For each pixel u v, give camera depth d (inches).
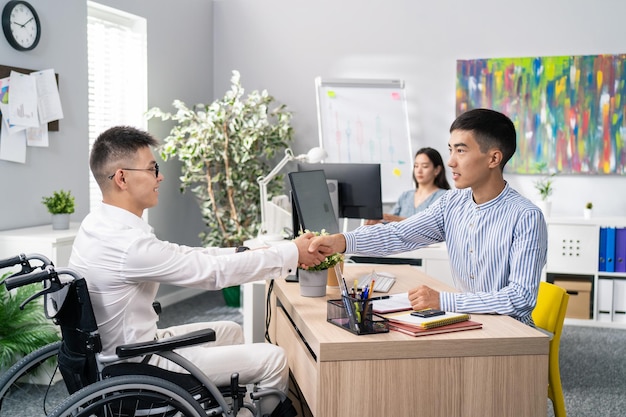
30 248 130.4
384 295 86.4
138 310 75.4
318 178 106.3
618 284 185.0
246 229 200.2
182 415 71.0
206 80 222.1
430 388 67.8
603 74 197.2
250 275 78.9
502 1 203.6
